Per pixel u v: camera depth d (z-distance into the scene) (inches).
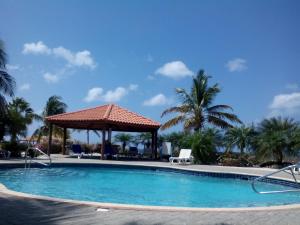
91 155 1151.0
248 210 278.5
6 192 319.3
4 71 1039.6
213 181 634.2
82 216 244.8
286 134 915.4
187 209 275.3
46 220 230.5
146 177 690.2
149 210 269.6
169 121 1312.7
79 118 995.9
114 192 504.4
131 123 987.3
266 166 917.2
